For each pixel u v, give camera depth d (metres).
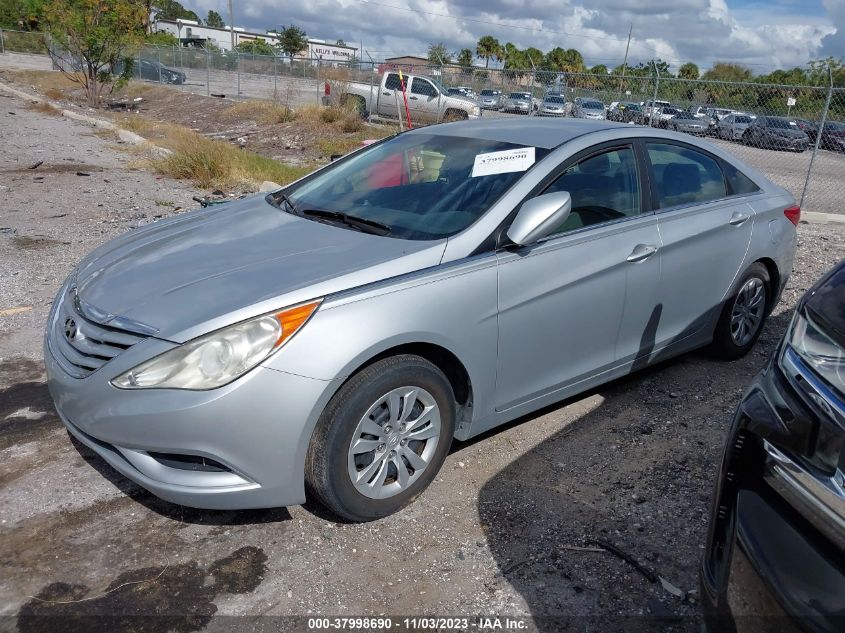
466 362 3.10
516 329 3.27
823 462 1.72
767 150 14.54
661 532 3.01
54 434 3.62
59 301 3.34
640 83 14.20
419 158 3.91
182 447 2.59
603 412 4.07
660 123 13.95
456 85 19.81
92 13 22.98
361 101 20.36
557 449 3.65
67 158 12.48
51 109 20.27
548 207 3.16
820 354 1.88
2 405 3.89
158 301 2.83
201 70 32.50
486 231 3.22
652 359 4.14
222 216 3.85
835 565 1.62
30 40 44.19
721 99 13.38
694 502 3.23
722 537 1.96
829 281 2.07
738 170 4.66
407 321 2.85
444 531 2.98
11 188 9.59
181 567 2.73
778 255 4.71
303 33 68.81
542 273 3.33
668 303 4.04
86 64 24.17
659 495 3.28
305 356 2.64
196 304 2.75
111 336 2.76
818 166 14.83
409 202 3.55
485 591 2.64
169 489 2.65
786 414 1.86
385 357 2.88
